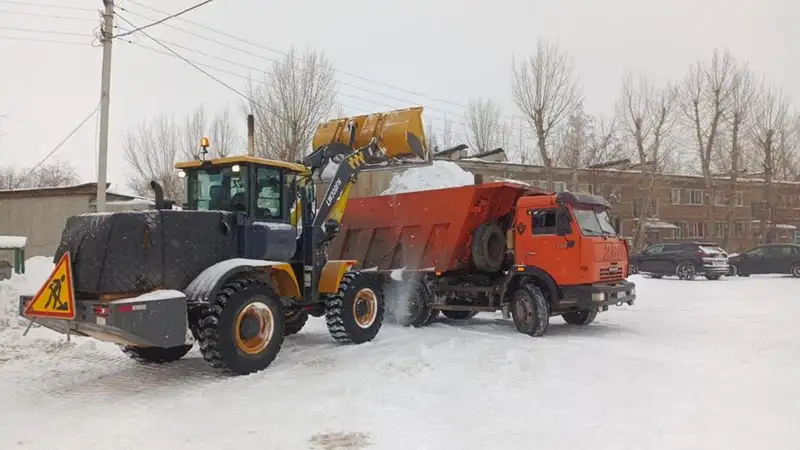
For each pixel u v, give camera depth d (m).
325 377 6.84
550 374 6.79
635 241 33.94
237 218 7.59
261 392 6.25
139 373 7.39
